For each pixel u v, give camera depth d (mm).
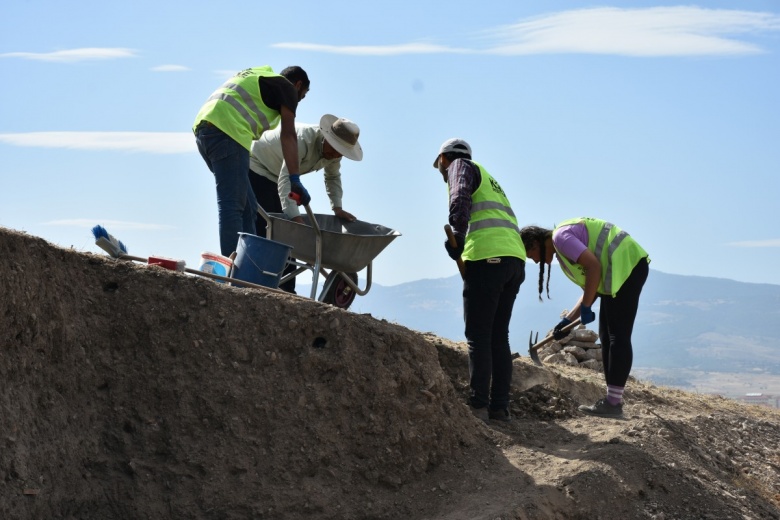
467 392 6961
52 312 4820
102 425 4934
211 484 4891
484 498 5273
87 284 5195
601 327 7465
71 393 4871
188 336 5207
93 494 4707
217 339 5250
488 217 6371
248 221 7109
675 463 6512
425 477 5445
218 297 5363
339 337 5438
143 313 5207
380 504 5141
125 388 5051
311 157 8031
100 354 5074
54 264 4965
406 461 5391
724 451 7887
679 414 8508
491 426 6398
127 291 5262
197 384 5121
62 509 4520
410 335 5777
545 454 6082
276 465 5039
